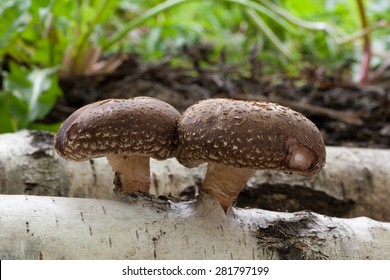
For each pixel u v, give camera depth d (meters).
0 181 0.53
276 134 0.41
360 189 0.57
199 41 1.09
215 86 0.87
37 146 0.54
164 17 1.00
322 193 0.56
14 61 0.83
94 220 0.43
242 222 0.45
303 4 1.08
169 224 0.43
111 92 0.83
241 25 1.17
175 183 0.55
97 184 0.54
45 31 0.79
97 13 0.77
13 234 0.42
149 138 0.42
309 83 0.92
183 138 0.42
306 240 0.45
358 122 0.80
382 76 1.04
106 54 0.98
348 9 1.09
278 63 1.05
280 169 0.41
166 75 0.88
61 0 0.72
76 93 0.81
